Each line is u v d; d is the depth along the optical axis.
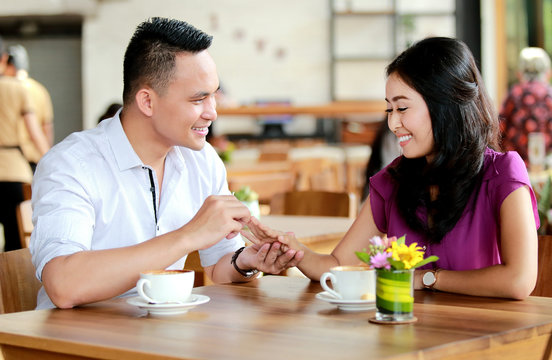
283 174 6.16
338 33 10.77
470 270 1.71
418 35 10.48
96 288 1.59
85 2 10.39
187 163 2.07
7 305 1.90
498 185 1.81
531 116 5.15
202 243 1.63
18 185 4.93
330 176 6.25
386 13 10.49
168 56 1.81
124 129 1.94
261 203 5.07
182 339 1.29
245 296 1.69
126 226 1.94
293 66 10.92
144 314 1.51
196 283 2.66
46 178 1.85
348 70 10.82
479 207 1.83
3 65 5.03
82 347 1.28
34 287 1.98
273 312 1.51
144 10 11.03
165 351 1.21
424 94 1.80
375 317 1.43
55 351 1.32
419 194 1.86
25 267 1.96
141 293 1.51
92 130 1.98
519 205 1.76
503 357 1.33
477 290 1.67
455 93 1.79
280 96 10.94
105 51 11.10
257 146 10.22
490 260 1.85
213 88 1.83
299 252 1.86
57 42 11.31
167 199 2.00
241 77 11.01
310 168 6.08
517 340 1.33
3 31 11.21
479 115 1.83
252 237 1.90
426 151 1.84
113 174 1.92
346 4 10.74
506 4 9.15
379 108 7.12
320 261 1.91
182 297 1.53
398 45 10.52
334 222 3.17
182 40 1.81
